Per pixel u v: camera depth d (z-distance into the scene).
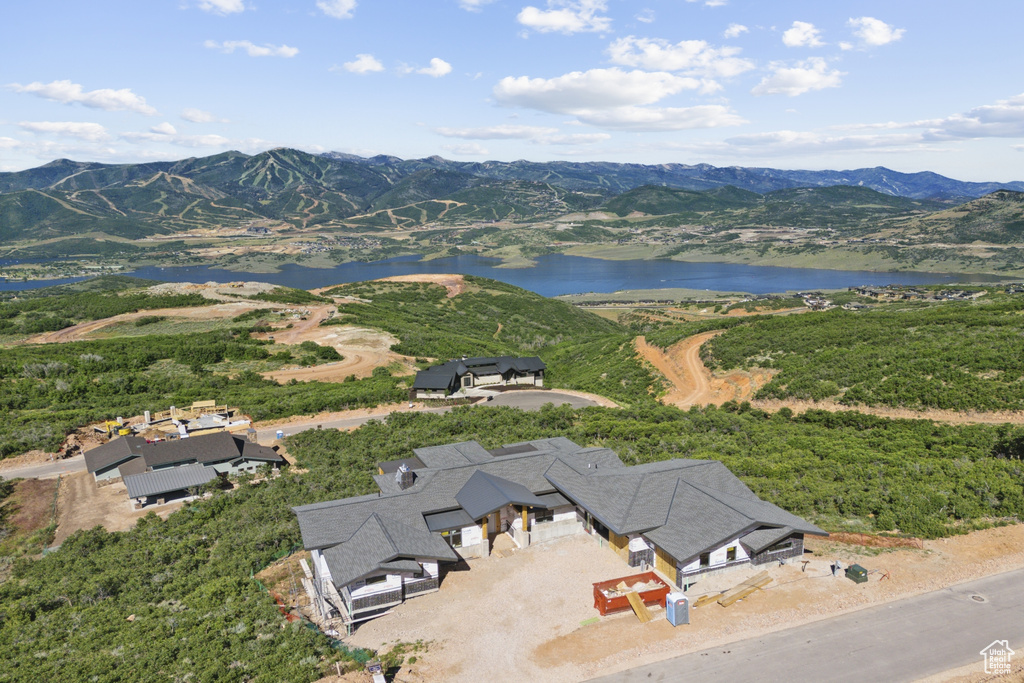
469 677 27.94
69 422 70.12
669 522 36.72
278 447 65.44
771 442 58.66
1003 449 53.09
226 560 39.97
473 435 64.31
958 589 33.75
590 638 30.47
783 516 37.19
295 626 31.92
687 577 34.25
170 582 38.47
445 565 37.88
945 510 42.31
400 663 28.97
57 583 39.28
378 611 33.22
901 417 63.81
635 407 75.00
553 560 38.12
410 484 42.22
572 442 53.50
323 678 27.64
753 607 32.50
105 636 32.66
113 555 42.34
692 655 28.98
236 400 81.81
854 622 31.09
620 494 40.12
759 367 84.75
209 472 54.81
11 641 33.00
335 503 38.34
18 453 62.53
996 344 71.44
